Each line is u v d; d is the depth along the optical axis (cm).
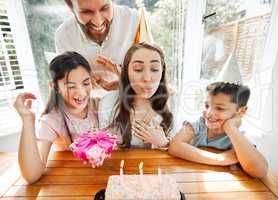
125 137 99
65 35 86
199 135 96
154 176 70
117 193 61
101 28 84
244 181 72
